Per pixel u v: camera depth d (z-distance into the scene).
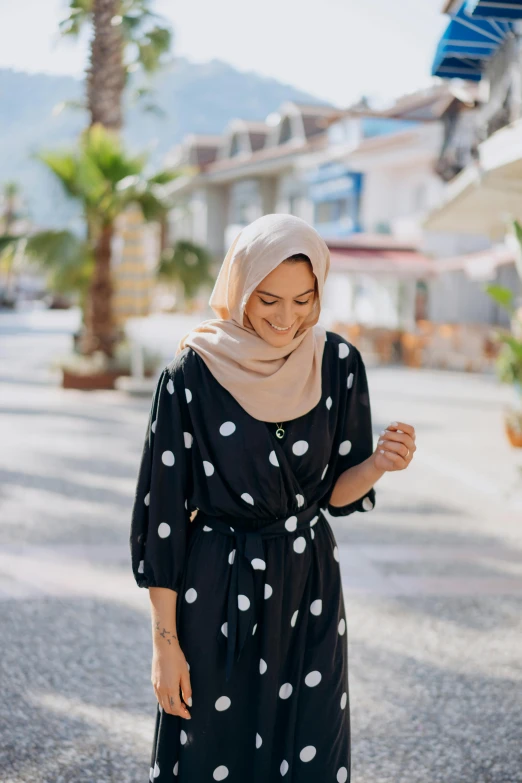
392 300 22.89
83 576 4.61
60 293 13.22
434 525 6.03
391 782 2.73
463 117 15.35
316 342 1.86
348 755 1.89
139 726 3.05
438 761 2.87
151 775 1.88
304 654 1.86
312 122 33.53
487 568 5.02
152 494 1.80
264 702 1.80
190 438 1.81
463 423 10.97
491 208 9.30
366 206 24.50
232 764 1.84
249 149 37.03
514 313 8.91
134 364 13.01
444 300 21.38
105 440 8.91
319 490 1.92
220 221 39.06
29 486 6.75
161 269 13.46
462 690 3.40
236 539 1.82
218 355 1.79
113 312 13.26
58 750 2.87
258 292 1.73
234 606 1.78
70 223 12.70
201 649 1.80
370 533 5.76
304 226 1.74
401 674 3.54
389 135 23.14
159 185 12.95
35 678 3.39
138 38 15.80
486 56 8.41
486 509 6.57
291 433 1.81
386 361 19.97
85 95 14.23
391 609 4.30
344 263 19.12
